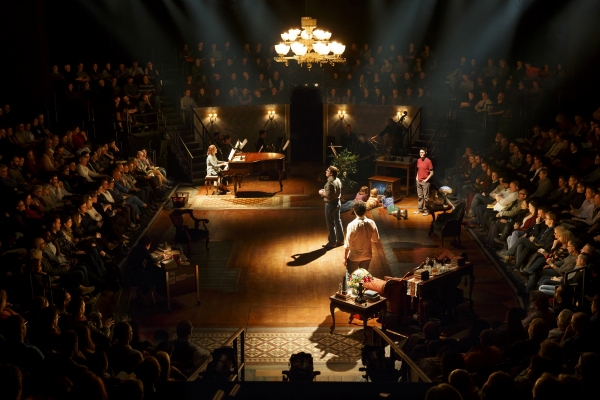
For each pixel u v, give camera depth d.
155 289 12.23
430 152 22.34
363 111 24.67
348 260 12.10
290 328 11.39
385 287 11.03
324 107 25.11
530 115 20.77
